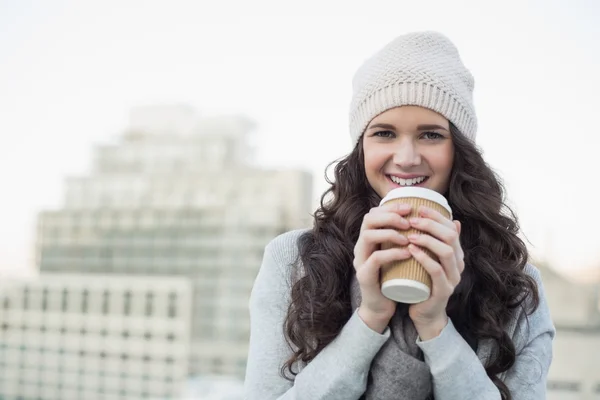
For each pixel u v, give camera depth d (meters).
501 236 0.99
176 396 40.53
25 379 41.62
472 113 0.99
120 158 45.31
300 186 42.03
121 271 43.12
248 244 42.22
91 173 45.47
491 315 0.92
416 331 0.86
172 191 44.03
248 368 0.95
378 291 0.79
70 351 42.41
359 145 1.03
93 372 41.75
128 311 42.56
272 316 0.97
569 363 16.16
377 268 0.77
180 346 41.56
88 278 43.09
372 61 0.99
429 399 0.88
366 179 1.04
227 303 41.72
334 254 0.96
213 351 41.28
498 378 0.89
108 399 41.00
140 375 41.59
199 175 43.94
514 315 0.96
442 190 1.00
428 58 0.95
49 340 42.69
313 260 0.96
